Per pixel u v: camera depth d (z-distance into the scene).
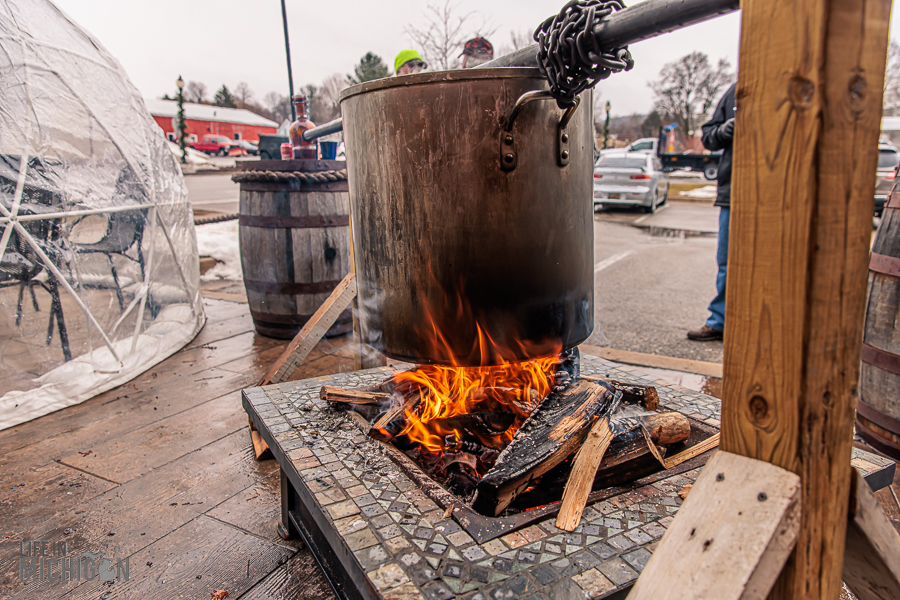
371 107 1.38
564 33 1.17
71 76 3.22
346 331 4.16
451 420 1.69
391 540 1.17
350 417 1.88
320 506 1.31
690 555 0.85
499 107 1.28
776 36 0.77
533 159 1.32
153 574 1.59
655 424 1.59
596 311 4.84
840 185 0.77
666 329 4.27
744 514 0.83
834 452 0.85
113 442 2.44
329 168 3.83
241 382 3.20
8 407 2.62
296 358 2.68
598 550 1.13
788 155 0.77
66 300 3.05
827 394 0.82
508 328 1.38
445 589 1.02
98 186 3.26
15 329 2.77
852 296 0.81
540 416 1.54
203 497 2.00
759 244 0.83
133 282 3.49
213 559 1.66
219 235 7.43
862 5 0.75
